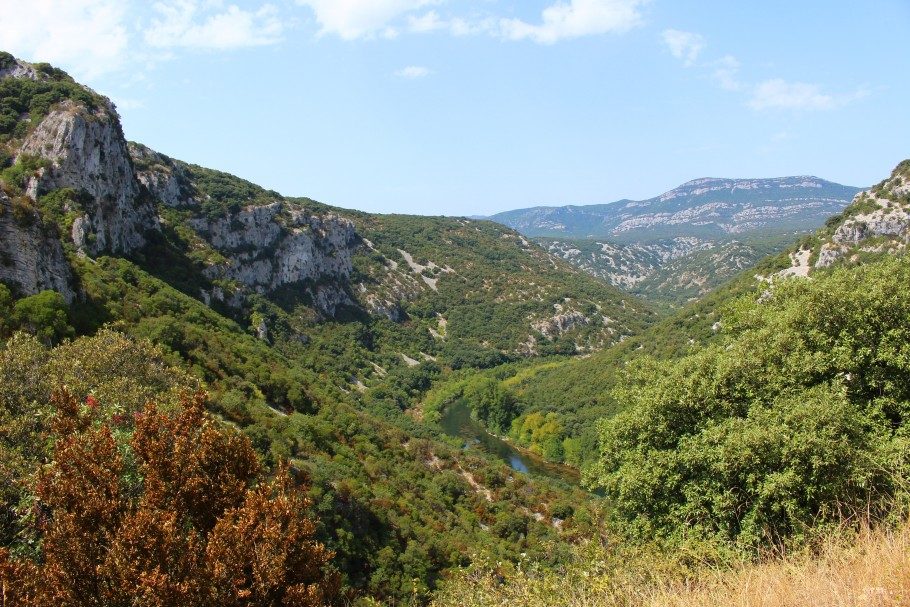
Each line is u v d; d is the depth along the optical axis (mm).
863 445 11523
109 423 11094
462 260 197750
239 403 38938
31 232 36062
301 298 121625
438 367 131750
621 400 18703
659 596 8109
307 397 55062
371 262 168000
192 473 8469
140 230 75500
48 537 6922
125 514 7156
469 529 43688
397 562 30797
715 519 12477
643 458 15117
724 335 20078
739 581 7758
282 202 133125
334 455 43250
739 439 11891
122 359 20500
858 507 10281
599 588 8383
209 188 113125
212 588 6914
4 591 6465
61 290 37500
